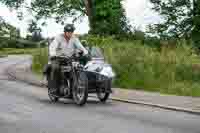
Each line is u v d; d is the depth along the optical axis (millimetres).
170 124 9531
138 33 37594
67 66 12930
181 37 46156
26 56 77250
